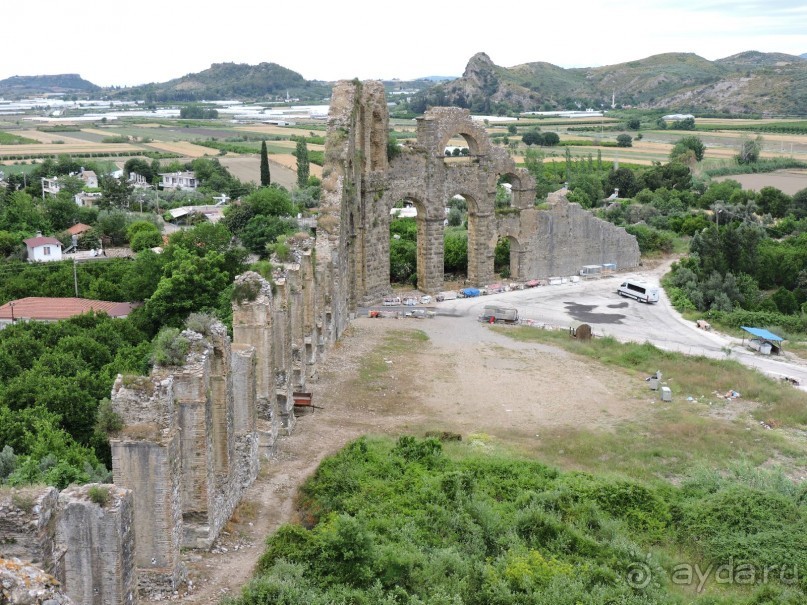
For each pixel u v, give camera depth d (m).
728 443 46.12
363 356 61.16
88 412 46.59
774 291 95.75
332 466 36.41
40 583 15.77
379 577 26.06
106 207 147.50
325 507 32.25
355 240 76.81
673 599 26.94
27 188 169.75
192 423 27.67
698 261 95.50
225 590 25.83
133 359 57.09
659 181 155.88
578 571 27.77
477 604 25.19
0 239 115.06
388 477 35.91
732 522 33.06
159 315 74.19
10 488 19.08
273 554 27.08
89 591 21.39
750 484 37.97
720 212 122.75
